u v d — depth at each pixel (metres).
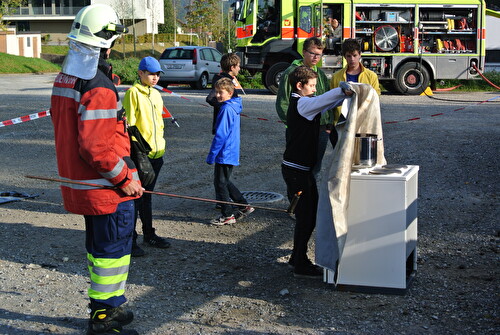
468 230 6.39
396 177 4.61
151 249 5.99
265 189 8.54
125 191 3.85
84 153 3.65
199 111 16.44
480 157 10.20
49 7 61.16
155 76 5.79
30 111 16.11
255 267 5.47
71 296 4.78
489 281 4.98
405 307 4.49
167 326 4.22
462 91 24.20
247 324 4.24
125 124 4.02
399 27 20.81
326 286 4.96
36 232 6.53
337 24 20.53
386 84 21.88
